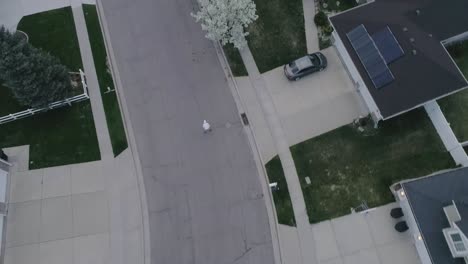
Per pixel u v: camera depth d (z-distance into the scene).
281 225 29.31
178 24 34.91
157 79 33.34
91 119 32.41
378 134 31.08
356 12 31.80
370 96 30.34
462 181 27.66
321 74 32.81
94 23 35.06
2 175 30.14
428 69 29.78
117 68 33.78
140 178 30.78
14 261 29.06
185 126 31.98
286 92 32.47
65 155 31.53
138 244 29.30
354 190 29.94
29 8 35.59
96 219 29.95
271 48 33.75
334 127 31.44
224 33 31.86
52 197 30.52
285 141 31.23
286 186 30.14
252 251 28.91
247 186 30.36
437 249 26.59
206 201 30.14
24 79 28.86
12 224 29.95
